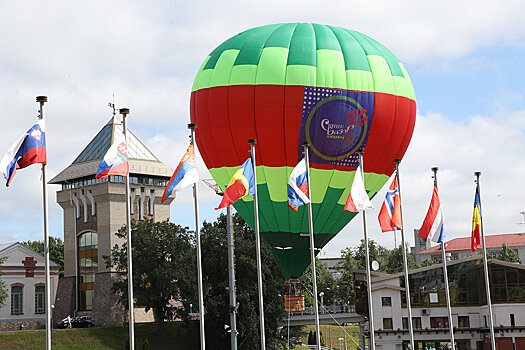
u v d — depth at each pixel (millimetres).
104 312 100688
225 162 56344
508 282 83562
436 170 49125
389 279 86250
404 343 87500
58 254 164500
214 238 91625
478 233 51594
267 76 54375
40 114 34969
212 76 56469
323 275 144250
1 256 97125
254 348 88188
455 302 85438
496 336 82750
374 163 57062
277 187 55625
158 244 91500
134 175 107125
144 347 81125
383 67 57156
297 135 54281
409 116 58438
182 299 90875
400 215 47688
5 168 33719
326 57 55250
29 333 84688
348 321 92688
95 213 105125
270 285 90375
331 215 57281
